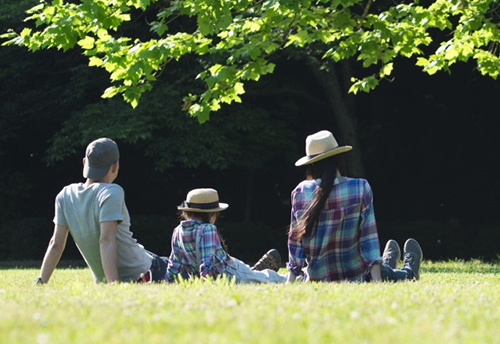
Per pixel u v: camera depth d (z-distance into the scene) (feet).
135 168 145.69
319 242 33.45
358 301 23.81
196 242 35.58
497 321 20.89
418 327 18.94
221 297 24.29
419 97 142.51
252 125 126.41
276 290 26.55
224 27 59.98
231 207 154.61
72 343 16.42
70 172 144.36
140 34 128.88
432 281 38.60
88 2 62.85
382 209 150.20
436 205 149.38
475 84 138.41
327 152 33.55
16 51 127.85
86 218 34.83
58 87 130.72
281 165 150.20
